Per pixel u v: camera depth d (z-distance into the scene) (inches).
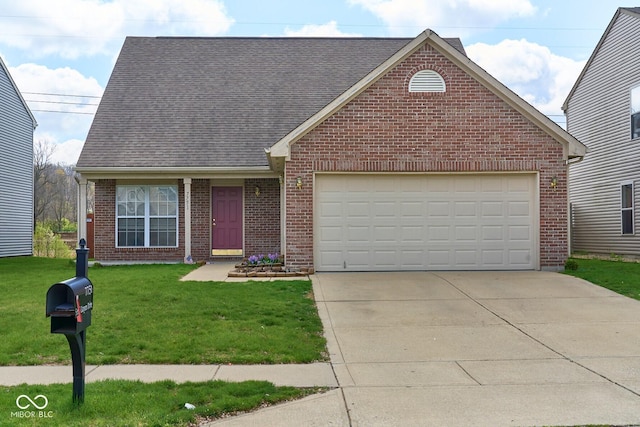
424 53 517.7
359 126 514.6
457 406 209.6
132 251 675.4
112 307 368.8
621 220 743.1
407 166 514.6
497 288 441.1
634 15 707.4
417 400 216.4
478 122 517.7
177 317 346.0
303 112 716.0
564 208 520.1
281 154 509.0
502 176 526.0
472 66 512.4
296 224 513.0
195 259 677.3
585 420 195.0
